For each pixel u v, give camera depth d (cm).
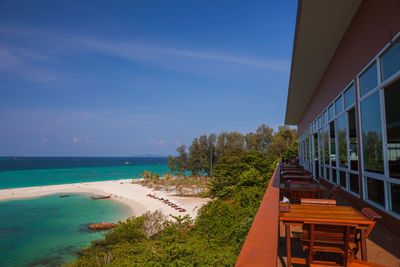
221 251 531
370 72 491
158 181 6888
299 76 1016
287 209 273
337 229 248
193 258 521
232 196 812
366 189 523
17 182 7781
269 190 437
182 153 8250
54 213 3600
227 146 6694
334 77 785
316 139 1246
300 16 582
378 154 457
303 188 518
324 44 721
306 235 261
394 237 369
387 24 406
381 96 439
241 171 1488
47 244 2352
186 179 7156
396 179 388
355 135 596
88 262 1221
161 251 626
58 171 12500
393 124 404
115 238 1553
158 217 1841
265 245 168
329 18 586
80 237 2544
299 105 1603
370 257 300
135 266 636
